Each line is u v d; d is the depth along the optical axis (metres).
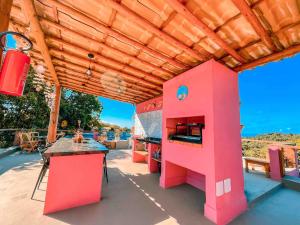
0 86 0.94
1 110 7.33
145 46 2.35
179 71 3.14
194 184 3.44
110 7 1.68
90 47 2.59
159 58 2.74
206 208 2.25
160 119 4.89
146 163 5.49
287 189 3.45
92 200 2.53
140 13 1.74
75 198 2.39
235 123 2.65
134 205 2.51
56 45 2.59
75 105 11.25
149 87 4.48
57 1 1.64
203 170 2.39
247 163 4.49
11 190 2.74
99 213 2.23
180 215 2.27
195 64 2.80
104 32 2.15
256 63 2.51
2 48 0.99
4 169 3.86
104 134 10.19
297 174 4.19
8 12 1.16
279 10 1.57
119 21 1.90
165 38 2.02
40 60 3.24
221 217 2.13
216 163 2.24
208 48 2.31
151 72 3.36
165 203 2.62
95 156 2.59
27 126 8.16
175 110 3.15
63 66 3.43
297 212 2.46
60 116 10.34
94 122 12.60
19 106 7.76
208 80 2.48
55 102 4.80
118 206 2.46
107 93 5.49
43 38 2.21
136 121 6.56
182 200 2.74
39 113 8.46
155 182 3.62
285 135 15.34
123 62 3.04
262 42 2.06
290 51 2.11
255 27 1.70
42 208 2.25
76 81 4.42
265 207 2.62
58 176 2.26
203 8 1.60
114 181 3.59
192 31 1.97
